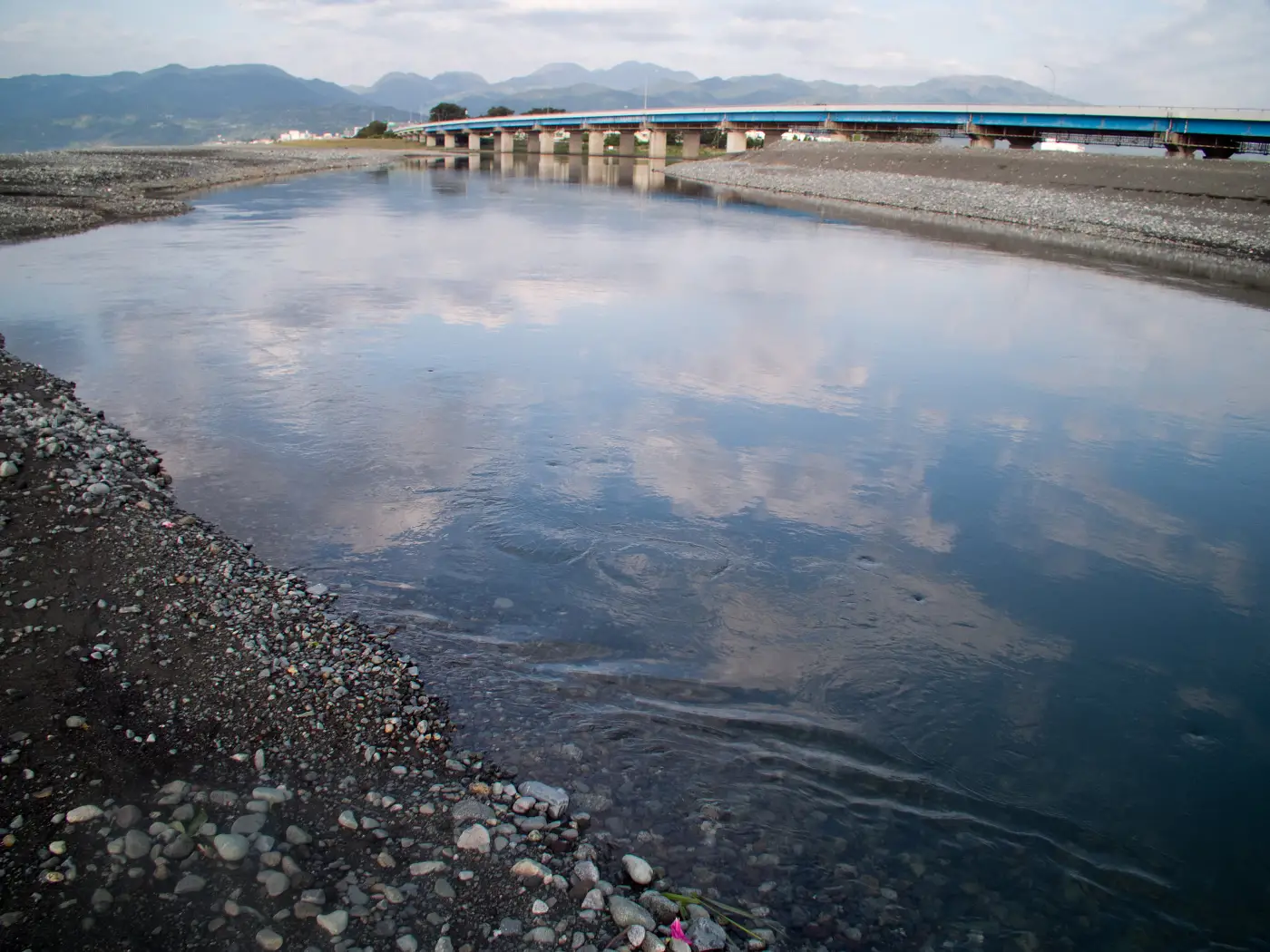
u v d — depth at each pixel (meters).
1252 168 44.53
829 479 10.64
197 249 26.84
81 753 5.03
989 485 10.71
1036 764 5.88
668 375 14.80
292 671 6.09
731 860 4.88
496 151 158.50
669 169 95.88
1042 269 28.52
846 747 5.95
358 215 39.75
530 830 4.91
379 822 4.82
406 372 14.38
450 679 6.39
